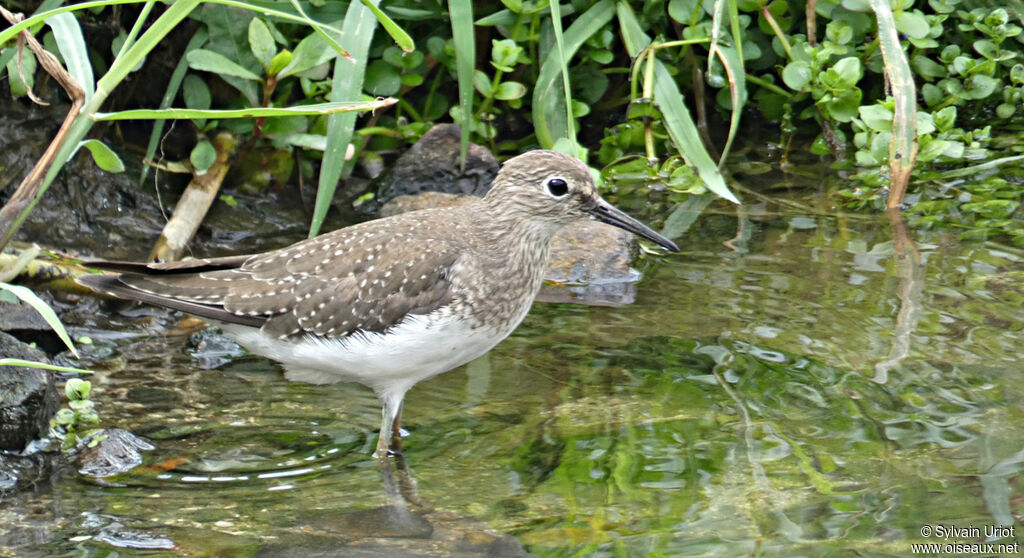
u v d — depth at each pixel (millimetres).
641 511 8055
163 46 13812
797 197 13977
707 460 8719
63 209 12688
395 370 9406
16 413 8938
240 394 10180
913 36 14383
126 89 13797
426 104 14953
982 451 8641
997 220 13102
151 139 13242
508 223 9852
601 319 11305
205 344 11023
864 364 10070
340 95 12195
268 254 9719
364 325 9289
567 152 12781
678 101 13945
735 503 8094
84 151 13102
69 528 7961
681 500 8180
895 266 12031
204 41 13289
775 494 8195
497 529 7930
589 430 9289
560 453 8953
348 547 7738
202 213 12961
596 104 15539
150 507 8289
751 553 7441
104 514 8172
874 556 7363
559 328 11141
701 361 10352
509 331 9938
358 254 9477
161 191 13438
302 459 9078
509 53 13914
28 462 8891
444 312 9297
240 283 9484
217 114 8984
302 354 9477
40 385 9133
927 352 10211
